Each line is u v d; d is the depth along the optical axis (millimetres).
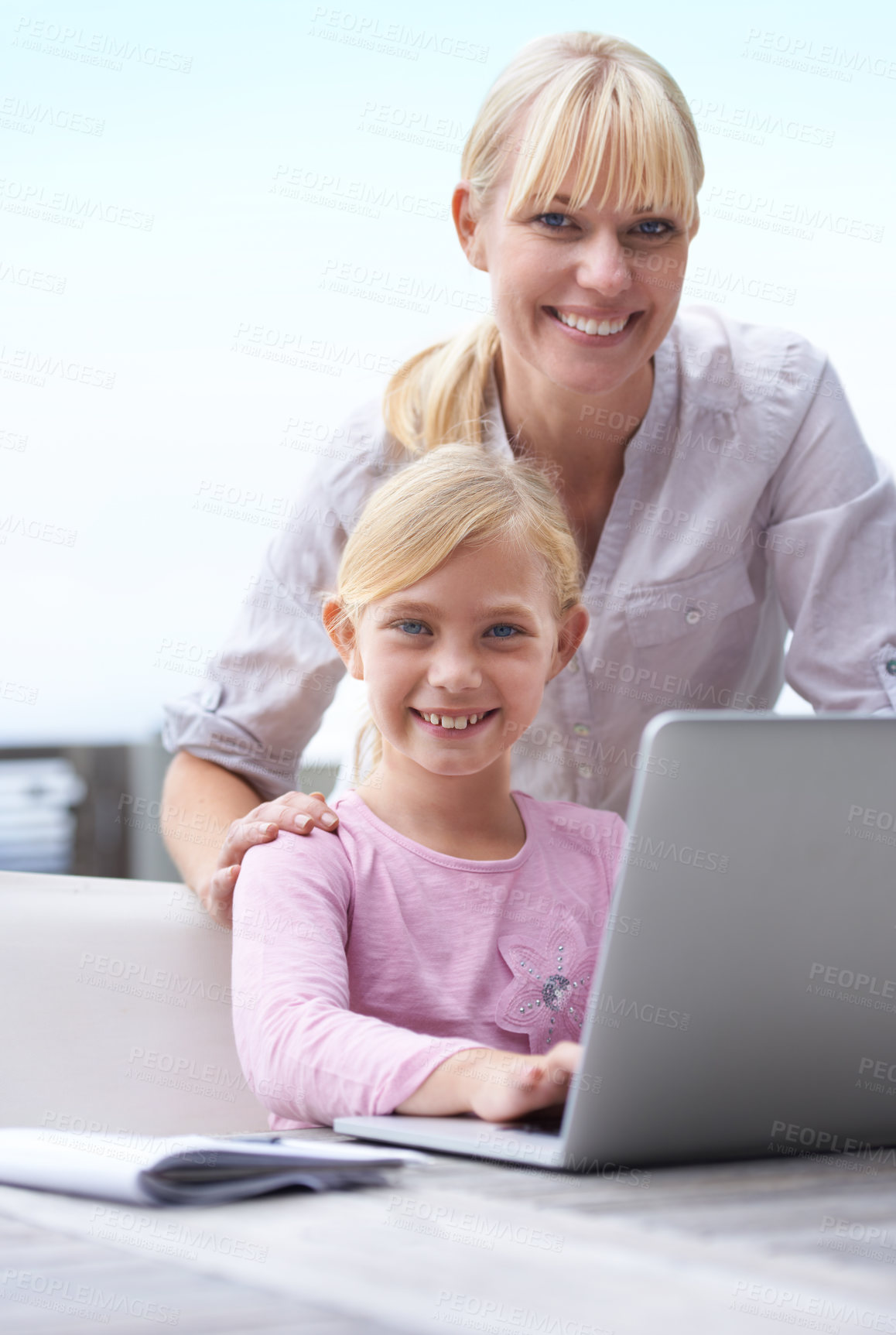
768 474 1432
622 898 573
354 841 1055
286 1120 917
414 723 1043
